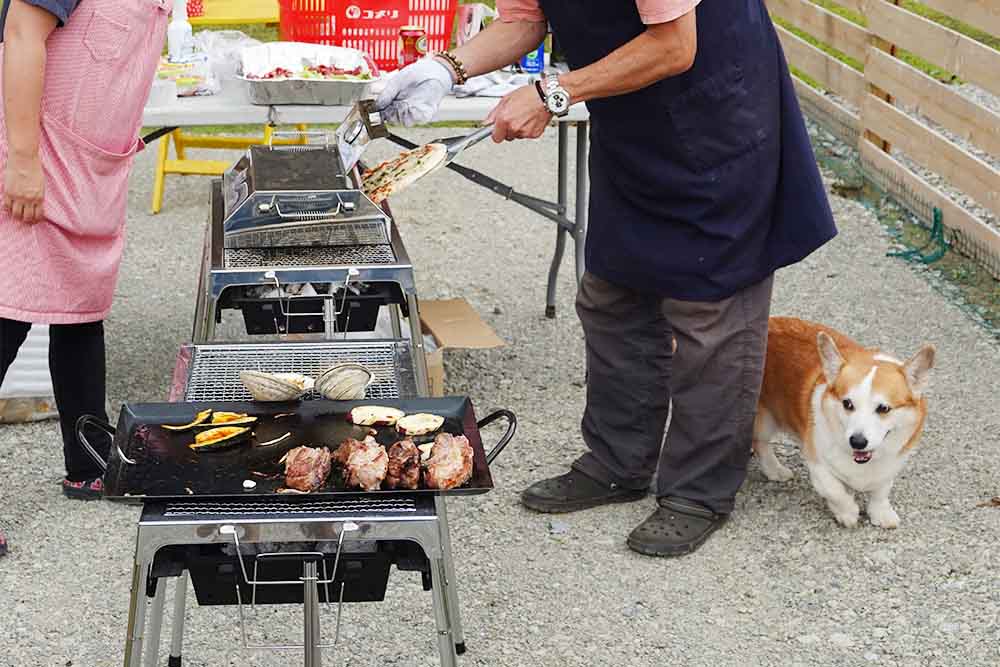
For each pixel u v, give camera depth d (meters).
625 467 3.94
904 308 5.60
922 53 6.55
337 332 3.57
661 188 3.40
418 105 3.46
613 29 3.21
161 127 4.58
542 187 7.38
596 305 3.79
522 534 3.82
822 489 3.77
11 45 3.29
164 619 3.37
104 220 3.63
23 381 4.45
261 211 3.38
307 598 2.32
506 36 3.59
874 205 6.96
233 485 2.25
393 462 2.24
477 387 4.89
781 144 3.45
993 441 4.33
